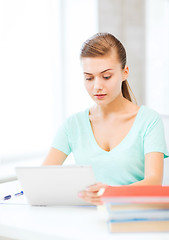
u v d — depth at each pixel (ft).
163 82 9.07
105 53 3.68
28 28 7.64
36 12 7.84
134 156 4.03
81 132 4.35
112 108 4.20
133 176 4.05
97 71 3.68
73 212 3.15
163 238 2.45
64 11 8.41
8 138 7.17
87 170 2.97
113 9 9.40
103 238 2.48
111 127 4.21
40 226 2.80
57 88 8.43
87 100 8.64
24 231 2.75
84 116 4.44
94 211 3.16
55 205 3.39
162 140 4.00
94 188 3.03
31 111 7.74
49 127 8.21
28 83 7.66
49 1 8.16
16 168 3.17
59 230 2.68
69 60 8.57
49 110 8.22
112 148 4.15
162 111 9.02
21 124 7.48
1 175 5.50
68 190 3.18
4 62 7.06
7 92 7.14
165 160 5.38
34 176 3.16
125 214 2.57
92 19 8.98
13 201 3.64
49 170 3.08
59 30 8.37
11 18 7.21
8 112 7.18
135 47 9.85
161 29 9.21
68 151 4.50
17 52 7.37
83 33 8.82
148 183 3.52
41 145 7.97
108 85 3.74
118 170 4.03
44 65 8.07
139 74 9.95
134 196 2.60
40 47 7.96
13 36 7.27
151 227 2.57
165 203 2.57
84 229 2.68
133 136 4.07
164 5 9.07
